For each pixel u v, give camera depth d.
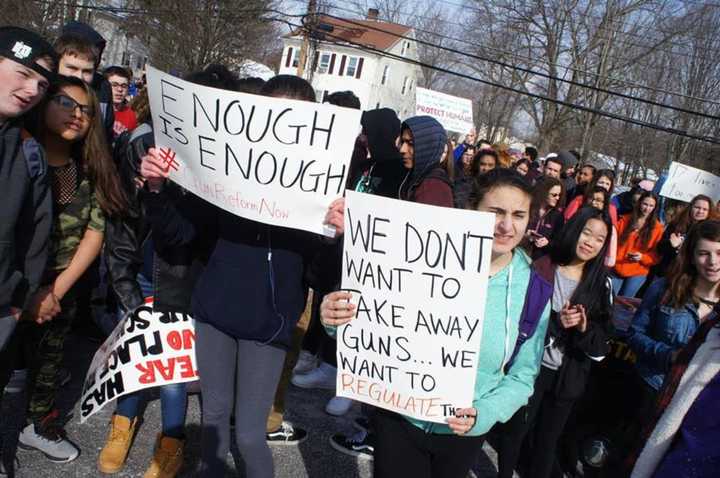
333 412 4.20
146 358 3.12
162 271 2.98
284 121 2.44
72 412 3.69
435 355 2.26
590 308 3.11
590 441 3.86
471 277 2.18
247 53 28.98
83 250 3.04
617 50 31.47
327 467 3.55
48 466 3.14
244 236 2.61
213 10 26.78
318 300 4.22
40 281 2.72
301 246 2.67
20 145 2.43
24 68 2.30
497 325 2.30
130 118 6.24
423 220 2.18
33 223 2.57
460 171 6.95
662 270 6.77
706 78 31.17
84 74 3.87
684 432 2.33
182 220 2.72
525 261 2.40
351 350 2.37
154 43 29.50
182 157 2.60
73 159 2.99
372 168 4.09
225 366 2.63
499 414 2.27
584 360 3.21
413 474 2.38
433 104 13.04
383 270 2.27
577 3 32.66
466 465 2.36
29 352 3.11
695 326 3.13
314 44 23.89
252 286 2.56
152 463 3.13
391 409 2.32
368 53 44.72
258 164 2.49
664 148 34.94
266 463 2.61
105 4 31.83
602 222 3.11
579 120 33.75
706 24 30.44
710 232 2.99
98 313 4.36
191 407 3.97
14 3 21.77
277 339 2.59
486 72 36.09
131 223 3.13
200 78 3.05
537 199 2.43
